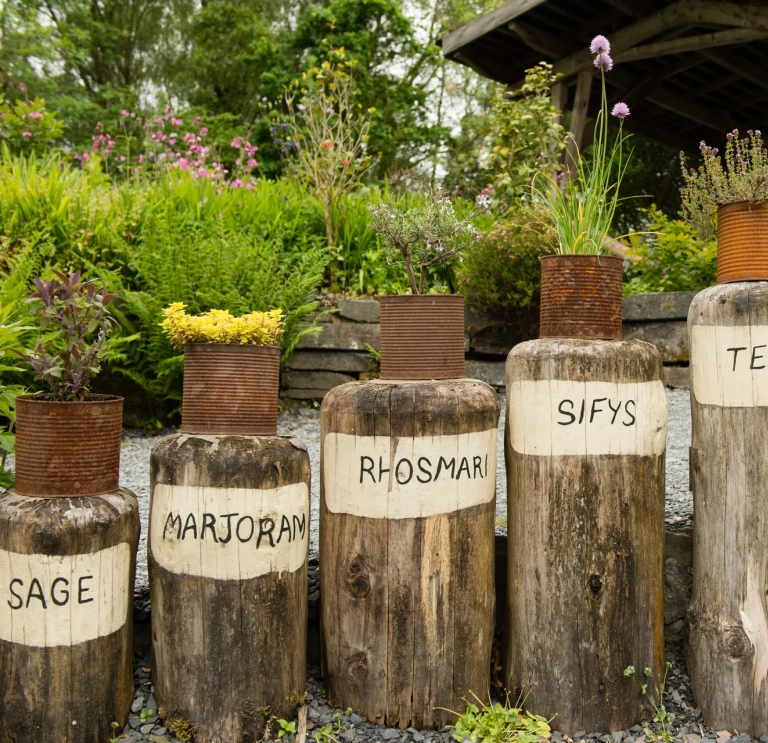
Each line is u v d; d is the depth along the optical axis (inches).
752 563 86.8
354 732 83.1
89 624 77.9
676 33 285.7
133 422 216.1
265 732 81.4
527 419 86.7
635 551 85.8
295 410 229.1
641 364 86.0
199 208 249.4
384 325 90.4
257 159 605.9
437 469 82.7
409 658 83.2
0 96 339.3
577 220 91.9
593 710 85.2
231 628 79.9
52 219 218.4
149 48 813.9
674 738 85.6
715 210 97.3
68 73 722.2
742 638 86.2
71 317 82.4
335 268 253.1
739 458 87.0
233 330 82.5
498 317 228.8
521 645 88.4
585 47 314.0
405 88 655.1
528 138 271.9
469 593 84.9
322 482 89.9
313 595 100.1
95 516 78.0
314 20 663.8
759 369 85.6
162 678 82.6
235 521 79.7
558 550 85.1
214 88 800.3
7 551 76.5
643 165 511.2
